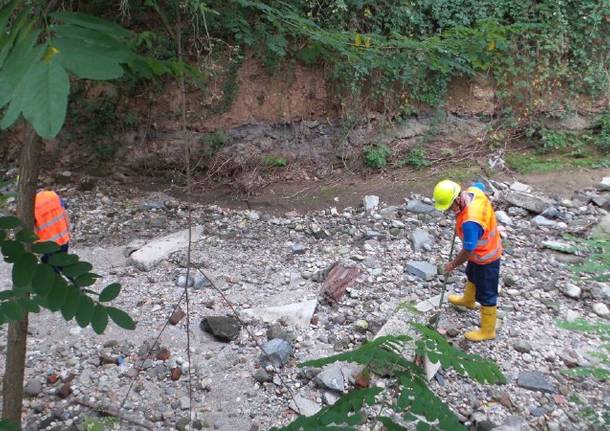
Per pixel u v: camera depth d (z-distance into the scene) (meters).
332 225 6.93
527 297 5.04
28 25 1.09
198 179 8.34
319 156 8.70
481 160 8.66
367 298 5.00
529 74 8.68
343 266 5.41
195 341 4.30
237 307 4.81
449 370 3.94
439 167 8.58
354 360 1.71
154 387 3.77
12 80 0.96
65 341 4.24
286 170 8.53
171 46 5.32
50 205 3.93
